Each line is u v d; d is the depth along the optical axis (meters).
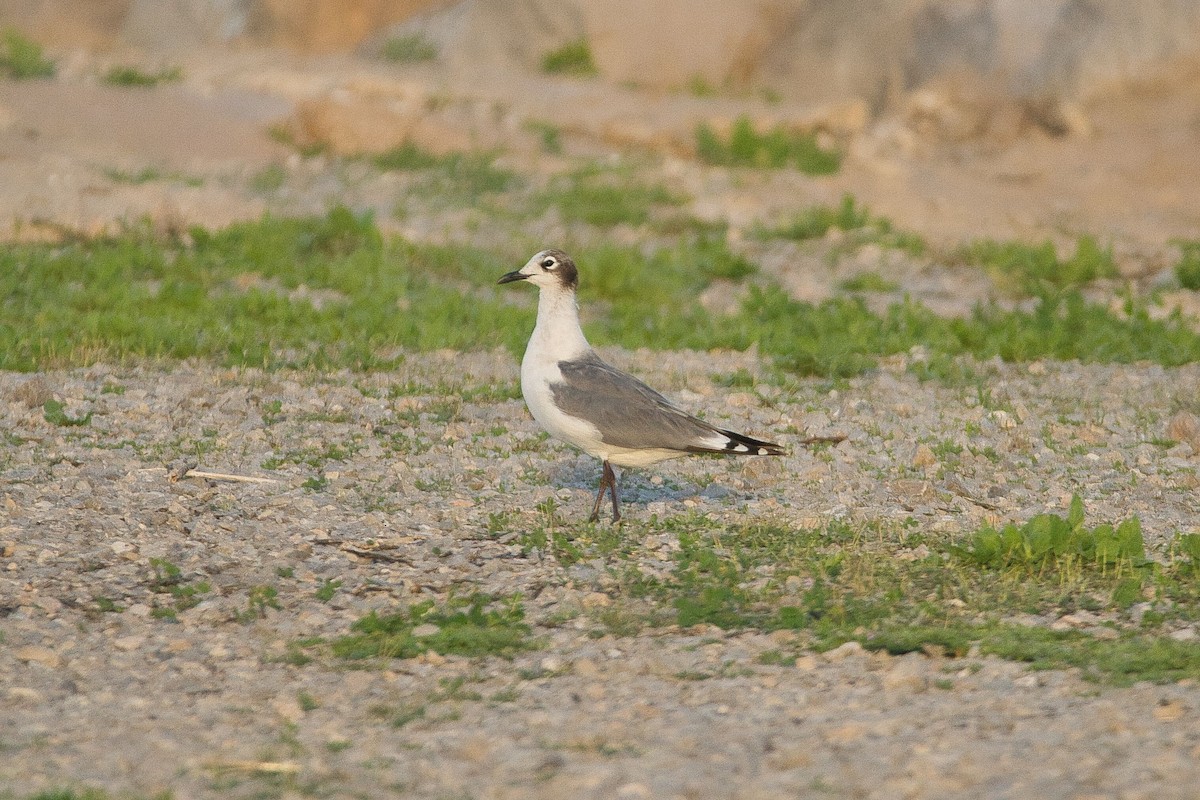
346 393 14.62
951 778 7.30
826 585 10.26
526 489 12.30
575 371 11.05
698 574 10.51
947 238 24.02
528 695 8.49
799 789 7.22
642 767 7.48
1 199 22.27
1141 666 8.70
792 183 27.36
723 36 35.28
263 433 13.27
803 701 8.36
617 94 33.09
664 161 28.58
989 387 15.87
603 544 10.98
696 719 8.11
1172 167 28.75
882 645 9.15
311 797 7.18
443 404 14.40
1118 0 32.28
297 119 28.67
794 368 16.39
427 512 11.64
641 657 9.05
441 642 9.18
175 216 21.98
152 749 7.70
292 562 10.57
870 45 34.16
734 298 20.14
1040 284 20.16
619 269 20.08
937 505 12.12
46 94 29.25
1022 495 12.44
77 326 16.41
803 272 21.81
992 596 10.07
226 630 9.43
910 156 30.11
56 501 11.44
